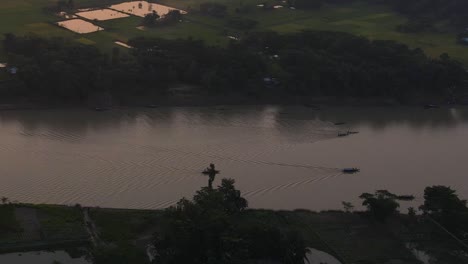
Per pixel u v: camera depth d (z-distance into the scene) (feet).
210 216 412.16
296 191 520.01
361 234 456.86
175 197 493.36
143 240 427.74
